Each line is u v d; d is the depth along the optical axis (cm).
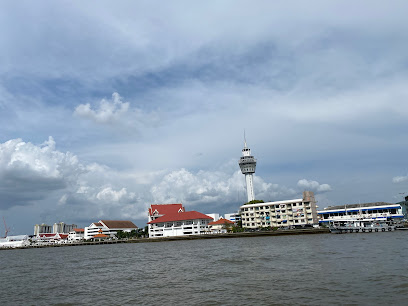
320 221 15612
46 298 3034
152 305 2489
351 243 6762
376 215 14750
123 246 14712
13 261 8625
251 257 5231
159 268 4712
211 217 18888
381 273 3097
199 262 5097
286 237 11625
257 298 2461
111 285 3497
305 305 2194
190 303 2461
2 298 3158
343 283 2758
